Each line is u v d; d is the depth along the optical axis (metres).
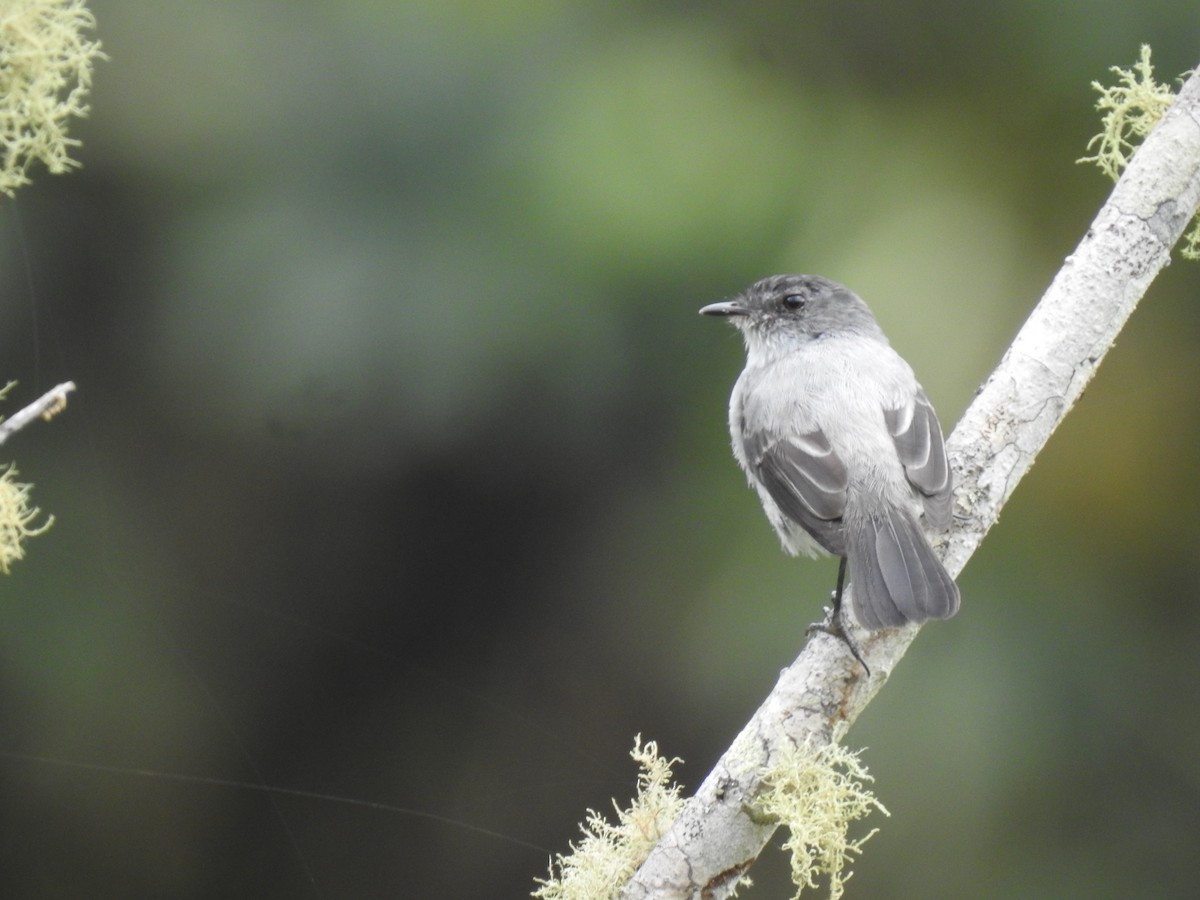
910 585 5.82
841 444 7.14
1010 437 6.10
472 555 10.23
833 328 8.23
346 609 10.34
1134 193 6.02
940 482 6.09
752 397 7.84
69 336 9.30
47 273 9.29
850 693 5.52
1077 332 6.06
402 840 10.25
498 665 10.38
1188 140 6.01
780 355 8.22
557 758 10.27
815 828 5.05
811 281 8.41
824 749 5.19
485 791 10.34
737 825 5.26
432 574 10.31
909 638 5.73
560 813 10.23
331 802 10.17
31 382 9.45
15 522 4.41
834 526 6.87
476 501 9.90
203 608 9.98
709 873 5.25
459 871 10.29
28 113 4.38
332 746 10.26
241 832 10.06
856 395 7.38
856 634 5.67
